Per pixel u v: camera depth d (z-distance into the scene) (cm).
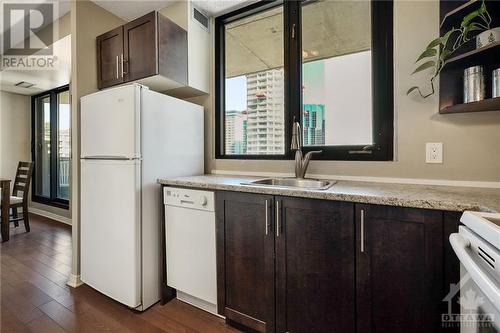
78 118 205
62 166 416
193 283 171
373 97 174
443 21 138
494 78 118
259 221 143
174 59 200
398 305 108
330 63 193
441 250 100
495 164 137
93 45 216
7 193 306
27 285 204
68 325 156
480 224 67
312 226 127
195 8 223
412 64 156
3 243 297
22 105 459
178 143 206
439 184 150
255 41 228
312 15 201
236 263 152
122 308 175
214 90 240
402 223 107
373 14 174
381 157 170
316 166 192
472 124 142
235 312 153
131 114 167
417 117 155
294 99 204
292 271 133
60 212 399
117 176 174
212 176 212
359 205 115
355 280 117
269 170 215
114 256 176
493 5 122
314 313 128
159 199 186
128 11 230
